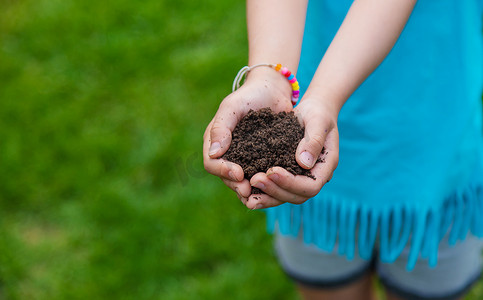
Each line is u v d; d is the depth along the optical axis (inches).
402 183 60.6
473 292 86.2
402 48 54.4
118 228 94.7
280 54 47.7
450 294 69.2
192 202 96.6
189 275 89.7
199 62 119.0
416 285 69.2
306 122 43.4
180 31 126.6
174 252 92.0
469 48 55.1
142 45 123.8
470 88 56.6
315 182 41.5
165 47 123.6
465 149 58.9
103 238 93.7
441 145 58.2
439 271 66.5
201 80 115.8
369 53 45.1
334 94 44.4
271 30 48.4
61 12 133.7
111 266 90.1
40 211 98.3
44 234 95.6
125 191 98.9
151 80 117.6
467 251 66.0
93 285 87.7
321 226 65.5
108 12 131.9
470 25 54.8
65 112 111.3
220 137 43.9
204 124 108.6
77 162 103.3
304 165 41.1
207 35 126.0
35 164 102.6
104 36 128.0
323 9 55.6
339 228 65.2
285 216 66.3
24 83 117.3
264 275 88.5
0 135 107.5
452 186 60.1
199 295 86.9
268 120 45.6
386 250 65.0
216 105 111.6
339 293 74.2
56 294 87.4
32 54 125.1
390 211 62.4
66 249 93.2
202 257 91.0
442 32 53.8
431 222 61.1
